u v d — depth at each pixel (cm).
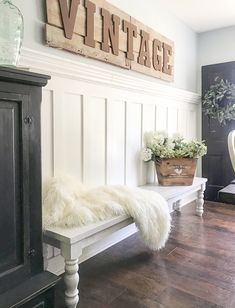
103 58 221
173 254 220
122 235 252
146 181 286
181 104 345
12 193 107
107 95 230
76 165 206
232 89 355
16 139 107
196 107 384
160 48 296
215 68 368
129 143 259
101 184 229
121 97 246
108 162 235
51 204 162
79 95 205
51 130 186
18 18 132
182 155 269
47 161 184
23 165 110
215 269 196
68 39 192
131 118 260
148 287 175
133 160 265
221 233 260
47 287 112
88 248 217
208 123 380
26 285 112
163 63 303
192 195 374
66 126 196
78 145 206
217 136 375
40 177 118
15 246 109
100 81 220
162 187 267
